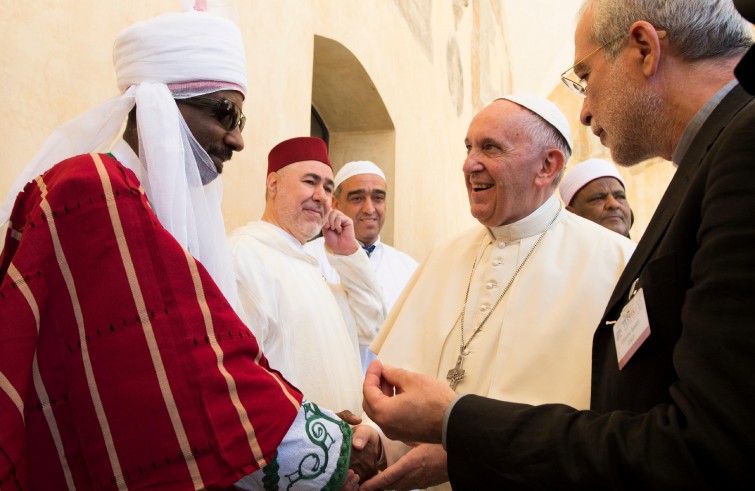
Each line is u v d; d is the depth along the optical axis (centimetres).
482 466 114
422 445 169
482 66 988
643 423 99
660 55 135
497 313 206
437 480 168
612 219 388
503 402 120
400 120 631
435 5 769
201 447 127
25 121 217
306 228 290
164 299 132
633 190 1226
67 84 237
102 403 126
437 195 752
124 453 125
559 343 189
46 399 126
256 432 133
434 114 749
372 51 561
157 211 153
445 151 789
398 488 168
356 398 267
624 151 147
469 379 199
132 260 131
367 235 451
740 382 86
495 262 215
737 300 89
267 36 380
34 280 125
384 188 460
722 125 119
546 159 214
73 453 126
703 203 99
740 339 87
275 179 297
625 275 132
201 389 130
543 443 108
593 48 148
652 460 94
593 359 136
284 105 398
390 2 616
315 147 302
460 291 222
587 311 191
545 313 196
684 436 92
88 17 249
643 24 135
